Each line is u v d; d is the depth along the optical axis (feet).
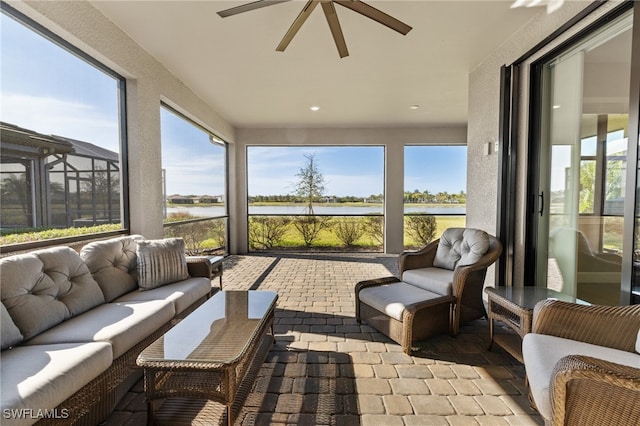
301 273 16.12
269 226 23.41
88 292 6.65
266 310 6.79
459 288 8.33
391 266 17.84
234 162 21.52
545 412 3.78
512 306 6.69
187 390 4.77
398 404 5.68
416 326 7.78
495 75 10.44
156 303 7.07
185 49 10.39
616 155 6.73
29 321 5.27
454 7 8.04
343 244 23.36
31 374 4.14
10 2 6.26
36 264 5.92
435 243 10.87
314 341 8.24
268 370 6.82
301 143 21.67
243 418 5.33
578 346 4.72
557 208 8.59
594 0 6.56
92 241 8.68
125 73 9.68
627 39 6.44
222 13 6.50
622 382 3.21
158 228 11.39
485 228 11.09
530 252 9.45
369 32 9.26
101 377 5.07
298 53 10.66
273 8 8.09
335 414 5.43
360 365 7.04
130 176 10.21
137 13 8.36
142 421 5.25
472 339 8.33
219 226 20.04
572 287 8.05
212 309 6.86
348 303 11.40
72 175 8.23
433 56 10.91
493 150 10.59
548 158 8.92
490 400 5.79
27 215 7.00
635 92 5.66
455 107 16.96
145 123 10.53
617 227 6.68
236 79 12.98
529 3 7.86
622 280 5.99
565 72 8.26
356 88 14.05
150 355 4.77
